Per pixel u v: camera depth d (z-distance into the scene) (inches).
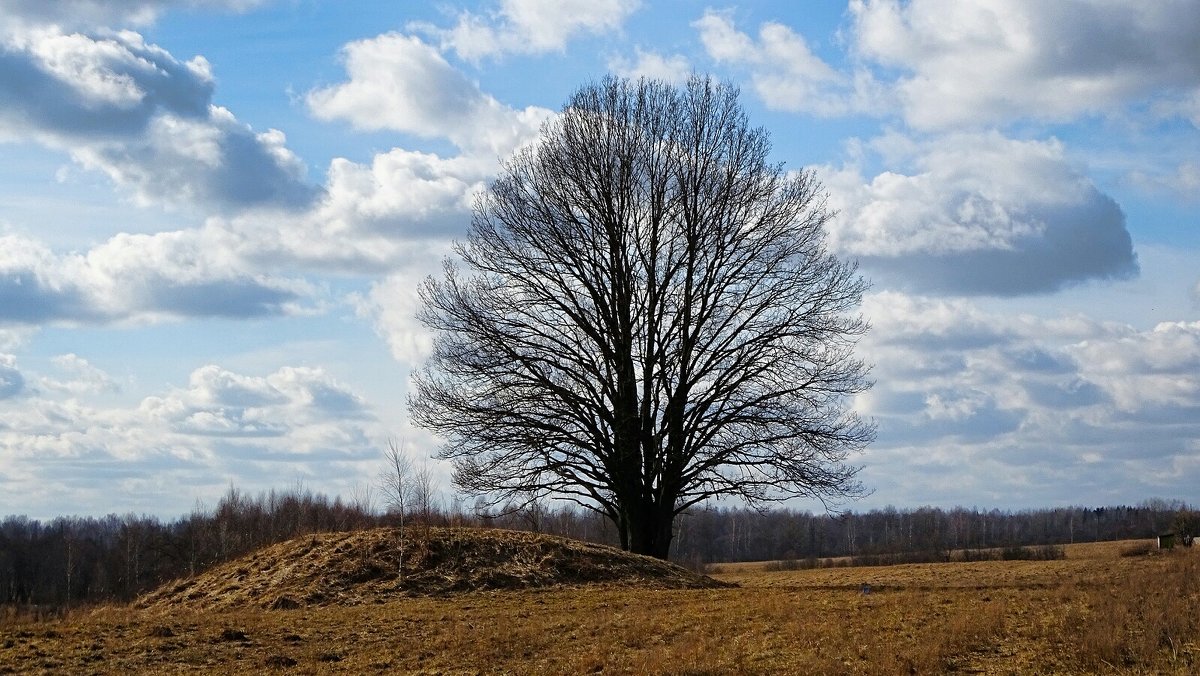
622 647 700.0
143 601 1141.7
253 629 802.8
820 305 1306.6
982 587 1018.7
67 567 2564.0
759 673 597.0
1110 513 4867.1
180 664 665.6
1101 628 627.5
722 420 1274.6
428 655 692.1
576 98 1365.7
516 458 1278.3
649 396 1317.7
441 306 1325.0
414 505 1278.3
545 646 717.9
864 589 979.3
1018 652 631.2
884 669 578.6
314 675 632.4
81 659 675.4
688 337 1307.8
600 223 1337.4
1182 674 537.3
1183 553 1568.7
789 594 991.0
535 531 1389.0
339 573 1097.4
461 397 1294.3
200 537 2122.3
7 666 652.1
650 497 1312.7
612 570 1151.0
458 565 1117.1
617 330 1322.6
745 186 1330.0
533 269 1330.0
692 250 1317.7
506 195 1353.3
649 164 1334.9
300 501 2030.0
